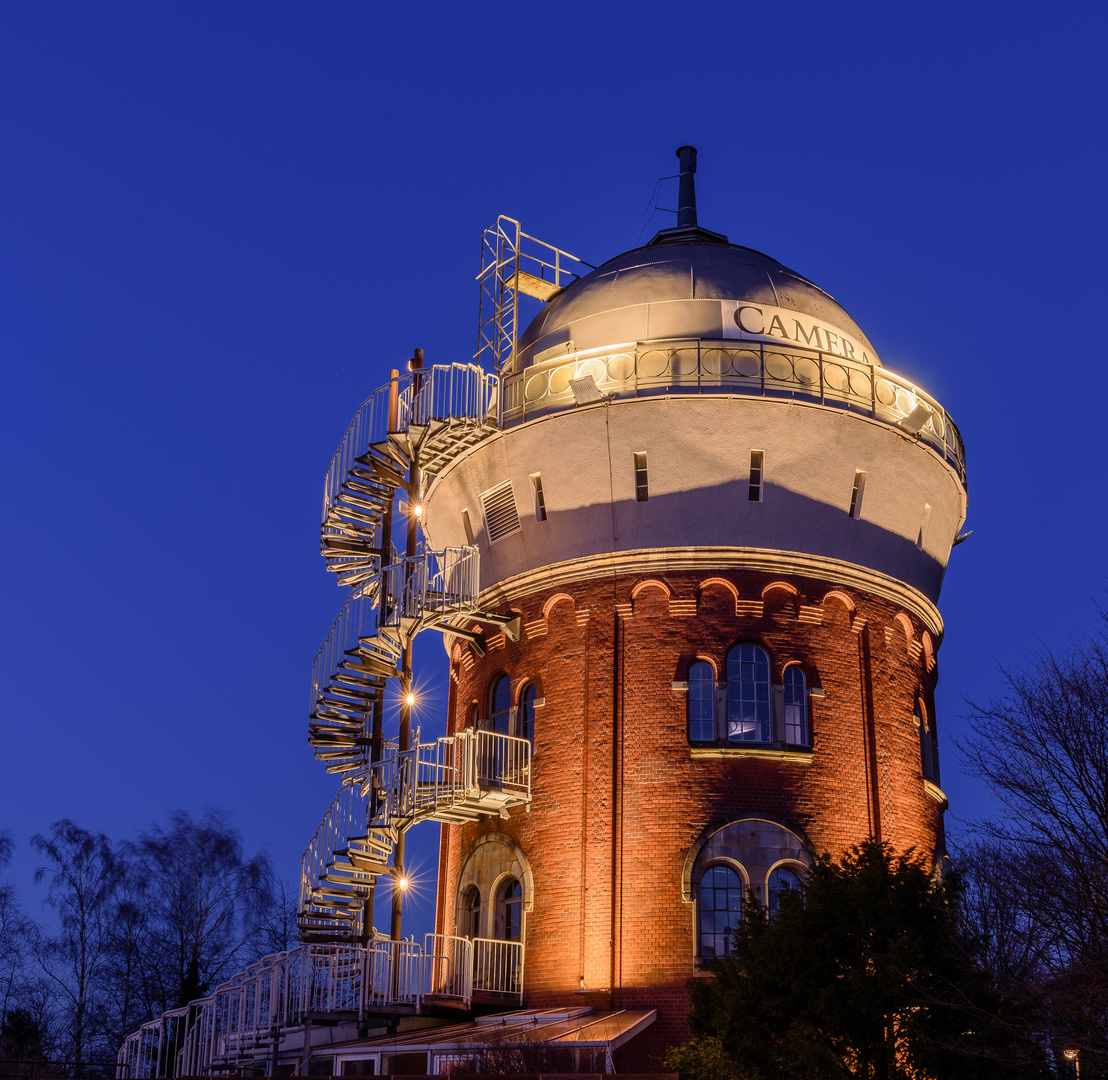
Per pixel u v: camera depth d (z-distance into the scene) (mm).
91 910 53656
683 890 30047
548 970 30797
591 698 32000
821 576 32812
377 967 30297
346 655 33344
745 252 38094
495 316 39156
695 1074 23391
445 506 36438
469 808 32750
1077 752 27312
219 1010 36844
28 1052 47312
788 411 32469
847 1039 22219
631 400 32438
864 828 31547
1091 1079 23422
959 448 36750
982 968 23422
